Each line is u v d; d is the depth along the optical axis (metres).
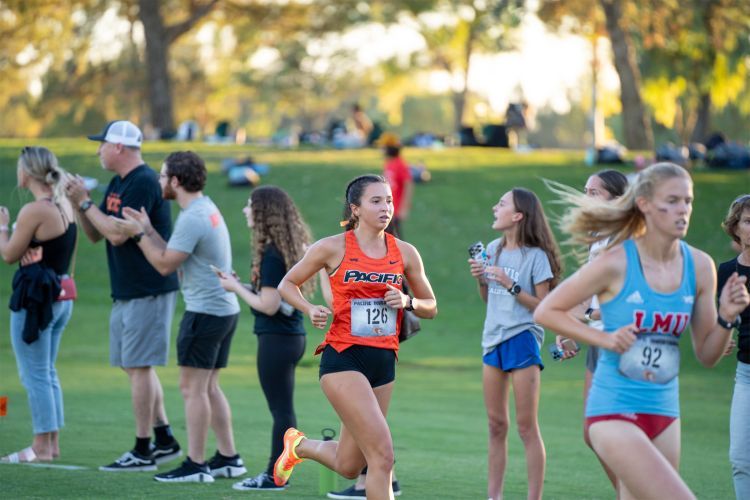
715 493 22.91
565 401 39.47
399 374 45.66
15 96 160.00
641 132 109.12
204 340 22.67
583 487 23.03
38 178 24.11
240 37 135.12
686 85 109.94
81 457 24.83
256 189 22.36
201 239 22.70
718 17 100.50
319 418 32.44
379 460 16.66
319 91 184.88
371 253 17.39
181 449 25.81
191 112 196.12
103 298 63.62
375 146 107.44
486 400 20.84
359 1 128.88
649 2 99.88
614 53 108.81
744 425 17.44
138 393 23.72
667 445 13.99
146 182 24.28
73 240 24.92
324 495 21.12
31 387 24.38
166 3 127.06
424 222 76.75
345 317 17.25
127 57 143.75
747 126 184.12
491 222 76.94
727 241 73.50
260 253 22.11
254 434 29.14
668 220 13.70
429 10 147.50
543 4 119.81
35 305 23.89
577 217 14.42
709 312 14.24
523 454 27.98
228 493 20.98
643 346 13.89
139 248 23.64
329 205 79.62
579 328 13.96
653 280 13.91
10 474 22.28
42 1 117.94
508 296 20.64
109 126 24.47
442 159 95.56
